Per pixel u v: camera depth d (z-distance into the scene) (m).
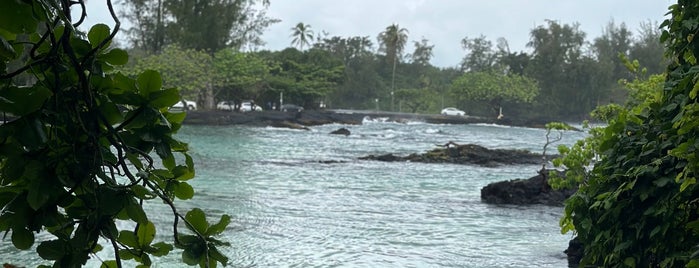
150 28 59.62
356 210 13.36
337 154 28.36
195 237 2.01
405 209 13.77
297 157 25.88
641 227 4.47
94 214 1.77
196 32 59.19
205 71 53.75
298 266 8.52
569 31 83.88
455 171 22.75
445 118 68.31
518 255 9.45
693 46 4.45
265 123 48.41
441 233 11.06
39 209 1.76
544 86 83.06
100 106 1.86
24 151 1.74
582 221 4.95
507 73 88.69
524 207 14.42
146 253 2.11
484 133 52.09
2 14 1.56
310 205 13.79
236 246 9.43
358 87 96.19
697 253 3.31
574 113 82.50
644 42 79.00
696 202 4.25
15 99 1.71
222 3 61.19
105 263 2.21
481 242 10.36
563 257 9.34
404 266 8.68
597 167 5.07
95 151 1.77
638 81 9.97
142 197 1.87
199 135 36.78
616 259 4.68
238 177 18.36
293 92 70.75
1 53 1.65
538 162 26.17
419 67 111.56
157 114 1.90
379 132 47.38
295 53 75.94
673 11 4.75
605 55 85.12
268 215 12.20
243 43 63.84
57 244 1.80
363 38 106.31
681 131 3.61
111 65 1.94
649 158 4.63
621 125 5.01
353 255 9.23
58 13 1.62
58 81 1.77
